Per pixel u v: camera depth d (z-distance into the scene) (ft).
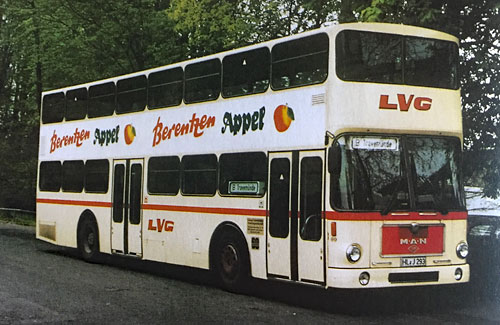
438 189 35.76
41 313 32.83
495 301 38.22
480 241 45.57
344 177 34.14
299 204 36.32
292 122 37.45
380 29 36.04
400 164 35.12
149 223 49.47
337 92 34.91
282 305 36.63
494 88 45.93
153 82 50.47
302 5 53.06
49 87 92.99
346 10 47.21
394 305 36.96
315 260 34.99
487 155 47.11
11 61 120.06
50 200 62.59
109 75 83.61
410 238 34.55
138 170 51.26
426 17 42.55
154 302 36.68
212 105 44.19
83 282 43.88
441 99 36.78
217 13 73.92
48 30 85.92
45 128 64.80
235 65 42.52
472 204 49.80
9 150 113.91
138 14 78.69
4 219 105.09
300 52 37.58
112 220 53.78
